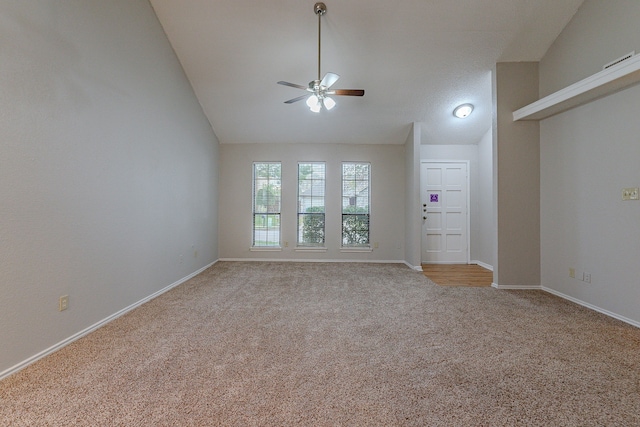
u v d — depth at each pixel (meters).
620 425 1.38
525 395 1.61
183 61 4.03
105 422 1.40
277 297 3.47
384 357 2.04
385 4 3.23
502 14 3.30
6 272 1.79
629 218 2.70
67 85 2.23
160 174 3.61
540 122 3.79
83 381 1.73
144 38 3.23
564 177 3.44
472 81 4.24
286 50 3.80
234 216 5.90
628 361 1.98
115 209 2.78
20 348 1.87
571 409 1.50
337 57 3.89
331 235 5.92
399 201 5.88
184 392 1.63
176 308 3.06
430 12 3.29
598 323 2.66
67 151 2.23
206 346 2.19
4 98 1.77
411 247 5.37
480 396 1.60
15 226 1.85
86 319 2.42
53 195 2.11
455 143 5.81
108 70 2.68
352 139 5.80
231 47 3.79
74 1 2.29
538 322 2.68
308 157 5.93
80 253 2.36
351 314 2.90
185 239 4.34
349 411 1.48
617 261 2.81
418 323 2.66
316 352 2.11
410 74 4.13
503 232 3.85
